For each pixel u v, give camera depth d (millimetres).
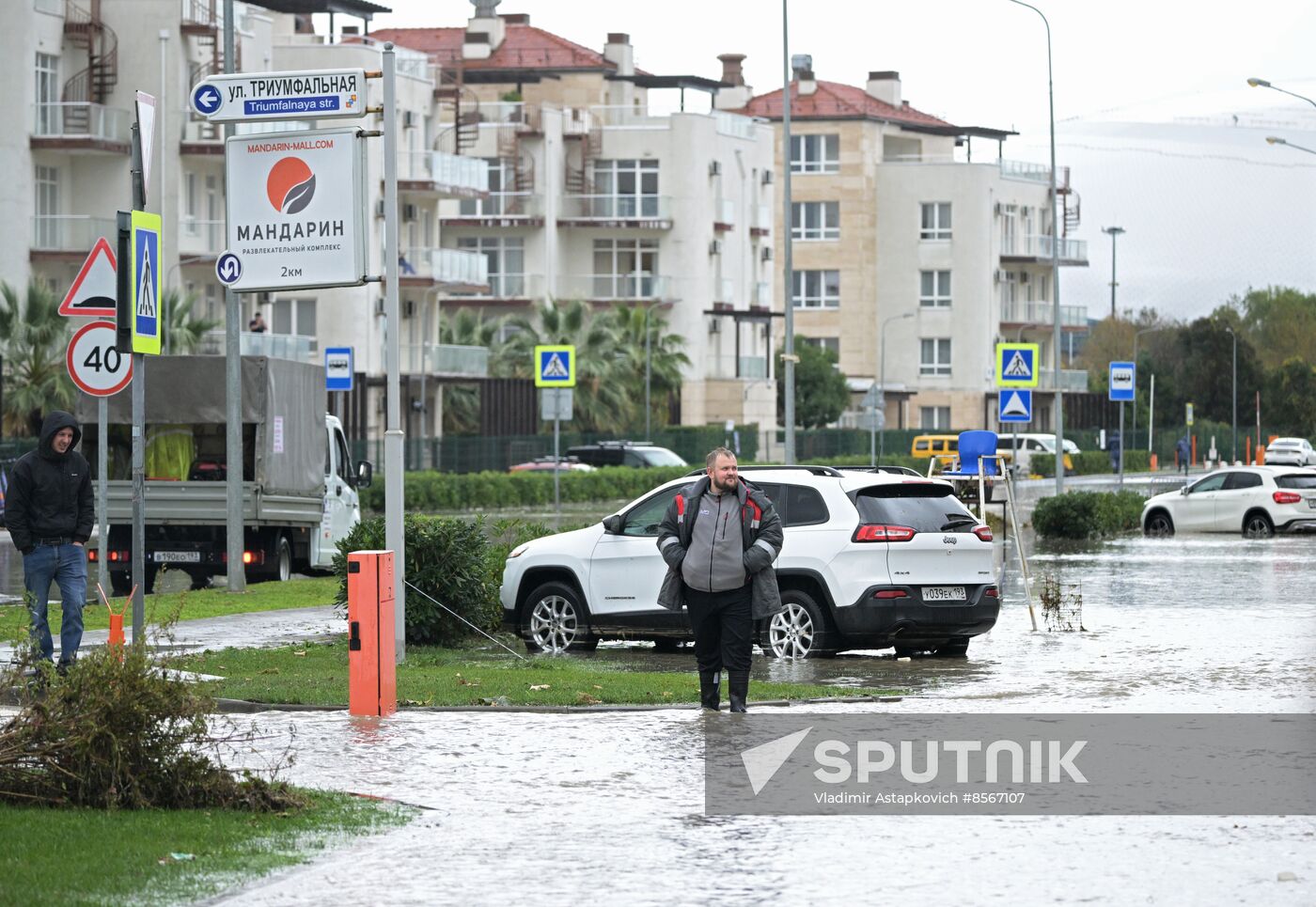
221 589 51562
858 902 16312
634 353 163500
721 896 16562
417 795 21375
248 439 54906
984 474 53281
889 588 35500
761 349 199750
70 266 124500
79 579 30641
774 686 31281
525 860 18016
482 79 197250
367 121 143000
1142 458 185125
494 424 151500
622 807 20672
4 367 104750
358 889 16797
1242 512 83750
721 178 190750
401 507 35094
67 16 125812
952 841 18844
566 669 33906
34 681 20828
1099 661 35719
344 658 34906
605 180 186000
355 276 34562
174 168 126812
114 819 19234
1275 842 18750
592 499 121500
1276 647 38188
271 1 142125
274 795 20234
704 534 27781
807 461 160000
